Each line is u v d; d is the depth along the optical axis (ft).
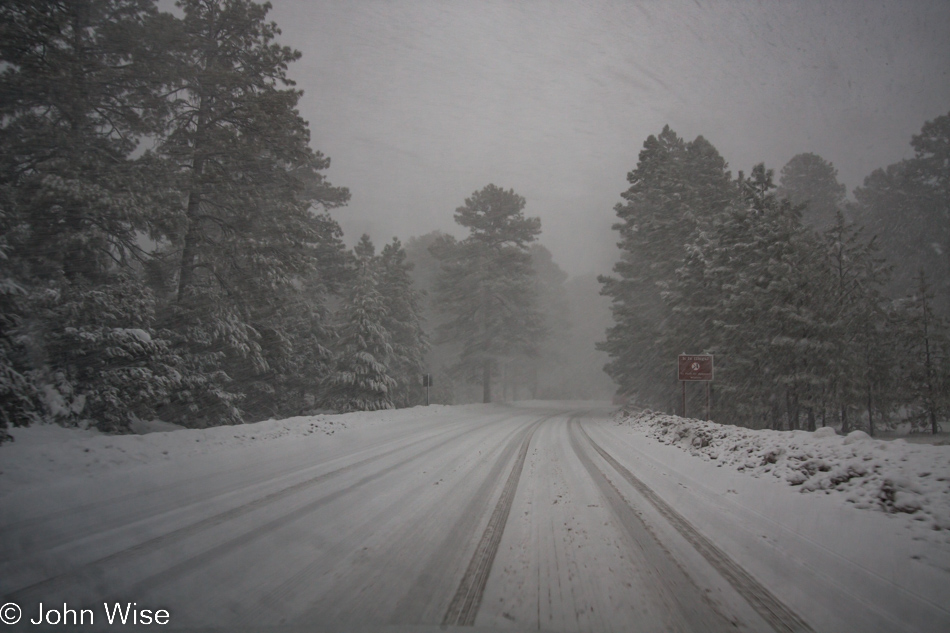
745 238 63.82
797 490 19.98
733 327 61.67
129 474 21.76
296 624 9.39
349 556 13.01
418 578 11.69
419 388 105.50
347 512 17.19
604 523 16.39
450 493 20.51
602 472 25.88
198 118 55.36
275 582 11.27
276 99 54.60
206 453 27.68
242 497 18.89
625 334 91.20
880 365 68.80
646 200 94.02
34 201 37.01
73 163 40.24
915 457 18.89
